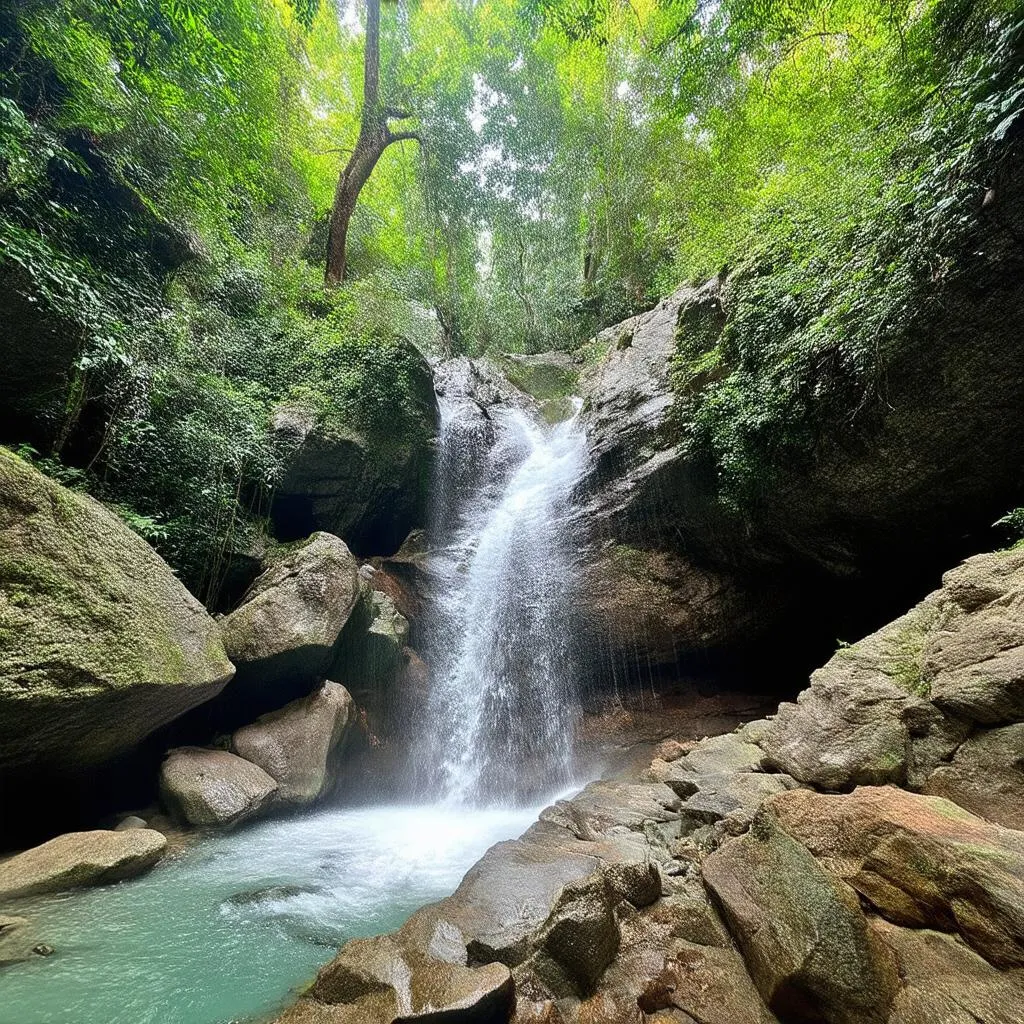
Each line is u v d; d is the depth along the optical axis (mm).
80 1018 2906
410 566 11812
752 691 10367
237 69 8547
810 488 7566
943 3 5535
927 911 2615
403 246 23359
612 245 21062
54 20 6137
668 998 2834
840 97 7750
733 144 11117
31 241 5492
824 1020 2520
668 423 10188
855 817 3109
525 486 14125
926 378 5832
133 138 7438
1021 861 2393
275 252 14641
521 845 4449
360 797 8109
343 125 19938
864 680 4598
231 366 11023
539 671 10633
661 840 4707
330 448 11258
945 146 5164
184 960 3514
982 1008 2184
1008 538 6441
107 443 7184
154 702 5406
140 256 8078
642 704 10219
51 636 4355
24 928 3684
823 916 2684
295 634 7609
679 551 10477
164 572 6094
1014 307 5062
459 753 9445
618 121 18141
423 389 13609
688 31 9320
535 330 25547
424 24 19188
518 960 2945
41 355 6297
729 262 9453
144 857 4773
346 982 2889
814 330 6633
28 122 5840
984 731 3596
